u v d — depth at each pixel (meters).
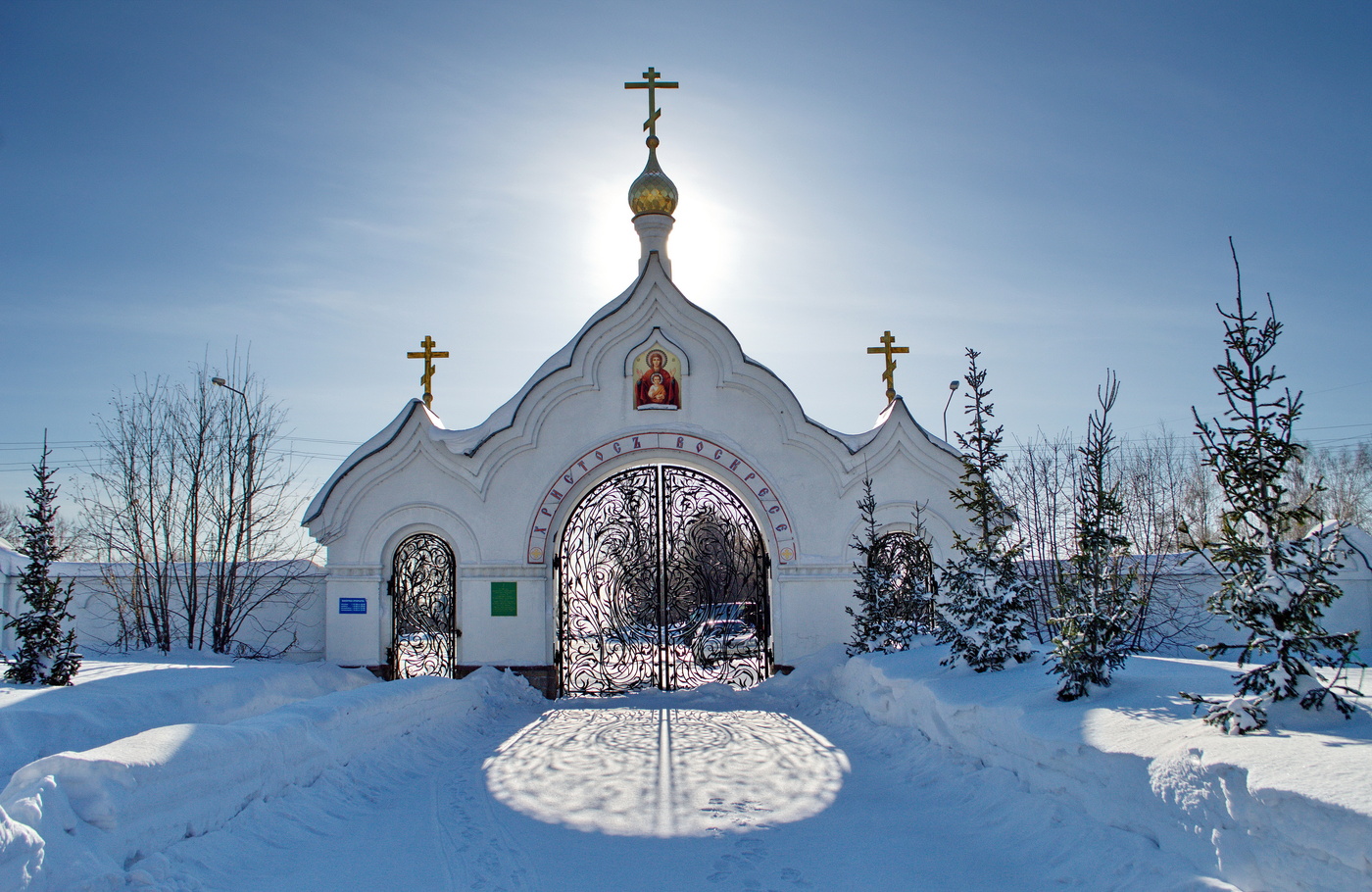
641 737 13.41
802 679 17.52
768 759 11.72
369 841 8.34
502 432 18.48
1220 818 5.70
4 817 5.41
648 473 18.89
